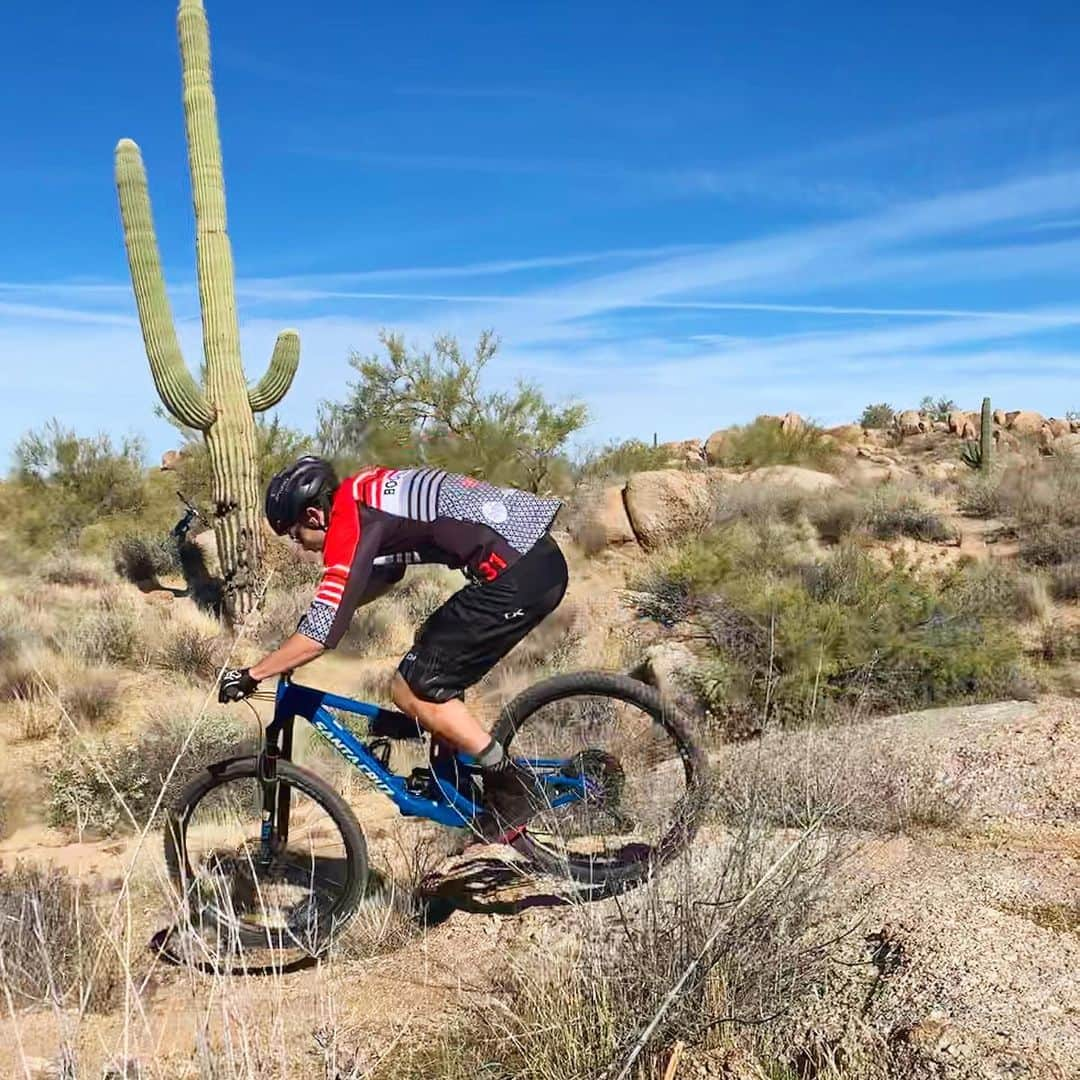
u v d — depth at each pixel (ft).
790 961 10.00
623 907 12.30
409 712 13.00
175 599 47.44
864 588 33.27
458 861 15.97
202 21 43.32
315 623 12.00
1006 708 21.22
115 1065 9.55
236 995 9.99
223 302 43.42
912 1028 8.96
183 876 12.92
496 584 12.33
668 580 41.42
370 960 12.94
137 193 41.81
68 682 33.53
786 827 13.85
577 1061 9.36
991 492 63.67
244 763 13.65
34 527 62.54
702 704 26.71
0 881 15.62
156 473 74.28
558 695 14.01
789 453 88.02
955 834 15.01
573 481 65.92
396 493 12.25
